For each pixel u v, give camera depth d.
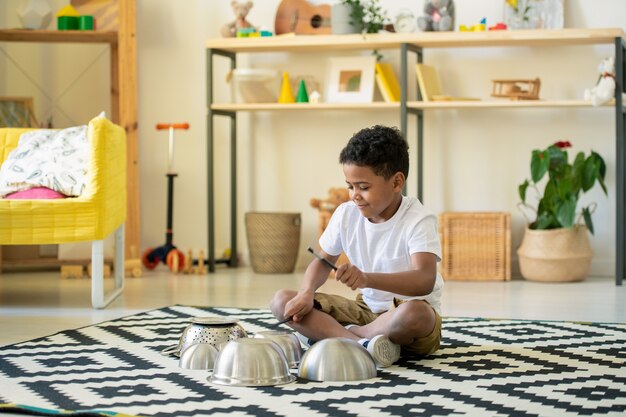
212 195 4.75
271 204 5.05
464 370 2.04
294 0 4.85
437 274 2.24
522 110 4.66
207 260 4.88
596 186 4.57
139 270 4.48
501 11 4.66
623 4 4.52
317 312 2.19
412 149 4.82
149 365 2.11
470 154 4.74
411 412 1.65
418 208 2.16
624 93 4.35
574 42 4.39
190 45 5.11
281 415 1.63
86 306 3.33
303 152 5.00
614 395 1.79
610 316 3.07
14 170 3.51
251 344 1.92
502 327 2.76
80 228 3.22
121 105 4.65
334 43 4.50
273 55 4.98
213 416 1.62
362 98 4.62
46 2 4.69
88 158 3.53
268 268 4.64
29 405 1.70
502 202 4.71
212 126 4.74
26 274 4.60
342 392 1.81
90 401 1.73
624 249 4.48
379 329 2.11
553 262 4.24
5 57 5.06
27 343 2.44
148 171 5.12
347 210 2.23
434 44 4.51
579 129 4.60
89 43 5.03
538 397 1.77
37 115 5.08
